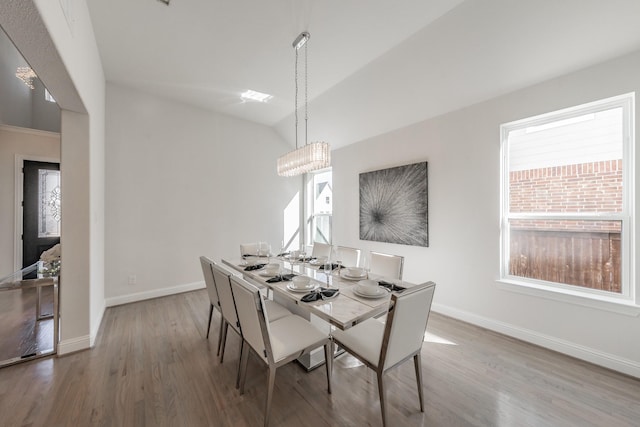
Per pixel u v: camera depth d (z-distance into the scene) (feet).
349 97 11.23
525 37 6.64
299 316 6.73
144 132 11.50
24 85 12.54
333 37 7.81
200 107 13.00
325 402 5.48
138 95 11.34
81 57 6.27
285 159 9.02
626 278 6.61
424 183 10.47
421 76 8.89
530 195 8.23
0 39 11.26
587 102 6.84
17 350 7.33
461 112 9.45
